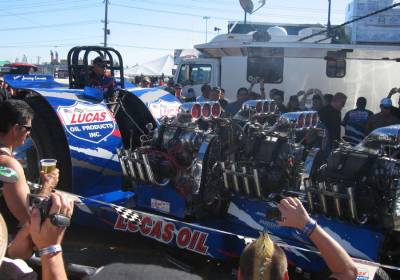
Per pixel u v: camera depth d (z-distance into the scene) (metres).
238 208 4.26
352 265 1.97
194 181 4.23
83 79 5.59
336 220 3.66
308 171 3.98
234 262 4.06
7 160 2.61
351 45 8.03
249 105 4.58
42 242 1.71
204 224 4.38
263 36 9.08
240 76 10.77
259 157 4.19
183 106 4.48
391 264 3.70
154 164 4.45
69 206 1.74
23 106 2.88
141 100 5.55
